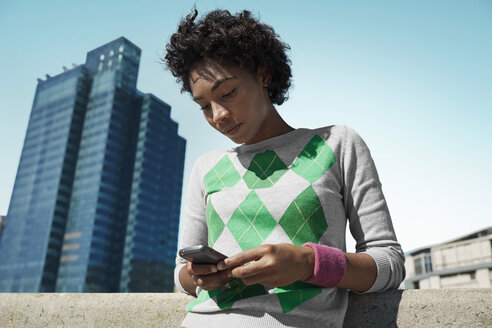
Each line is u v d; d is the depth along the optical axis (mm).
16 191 90812
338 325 963
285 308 909
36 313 1727
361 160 1105
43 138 92438
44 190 86000
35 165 90625
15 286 80250
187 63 1161
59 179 84750
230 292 1012
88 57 99500
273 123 1282
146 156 89188
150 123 92500
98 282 78438
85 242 79438
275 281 826
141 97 95062
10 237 86188
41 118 95312
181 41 1149
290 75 1349
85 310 1638
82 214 82500
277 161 1158
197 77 1128
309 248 878
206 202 1294
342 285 925
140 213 84625
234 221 1087
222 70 1101
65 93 93812
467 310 979
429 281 36719
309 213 1010
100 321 1585
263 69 1234
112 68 93688
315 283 877
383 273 940
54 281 79250
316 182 1049
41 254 79562
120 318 1558
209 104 1169
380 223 1017
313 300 924
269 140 1214
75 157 88750
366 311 1099
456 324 983
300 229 999
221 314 984
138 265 81562
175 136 99500
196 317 1041
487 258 33562
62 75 97125
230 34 1119
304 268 848
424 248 38062
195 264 931
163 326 1468
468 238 35719
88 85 95062
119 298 1599
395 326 1047
